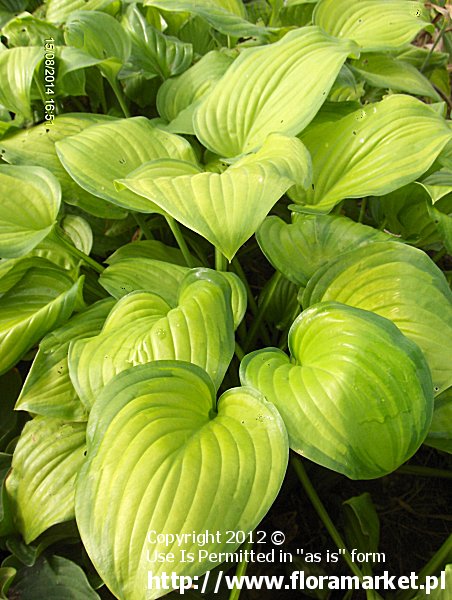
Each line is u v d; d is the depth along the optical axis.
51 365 0.49
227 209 0.41
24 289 0.55
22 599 0.45
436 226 0.54
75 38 0.69
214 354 0.43
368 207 0.74
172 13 0.81
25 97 0.65
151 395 0.39
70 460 0.47
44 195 0.55
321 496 0.60
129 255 0.61
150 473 0.35
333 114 0.64
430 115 0.56
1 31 0.80
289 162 0.46
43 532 0.47
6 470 0.50
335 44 0.59
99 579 0.46
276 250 0.52
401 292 0.47
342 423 0.38
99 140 0.57
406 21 0.72
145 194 0.42
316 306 0.44
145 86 0.80
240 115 0.59
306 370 0.41
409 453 0.39
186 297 0.46
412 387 0.39
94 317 0.53
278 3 0.86
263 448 0.37
